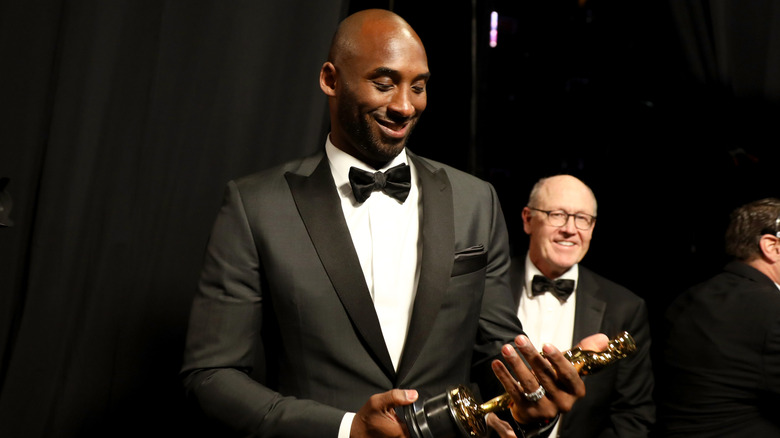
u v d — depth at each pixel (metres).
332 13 2.12
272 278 1.38
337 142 1.49
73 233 1.82
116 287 1.89
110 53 1.87
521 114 3.50
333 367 1.35
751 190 2.84
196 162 2.00
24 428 1.78
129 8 1.90
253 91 2.05
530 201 2.41
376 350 1.34
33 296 1.79
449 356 1.38
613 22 3.46
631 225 3.35
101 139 1.86
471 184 1.54
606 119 3.46
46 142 1.84
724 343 2.29
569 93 3.52
